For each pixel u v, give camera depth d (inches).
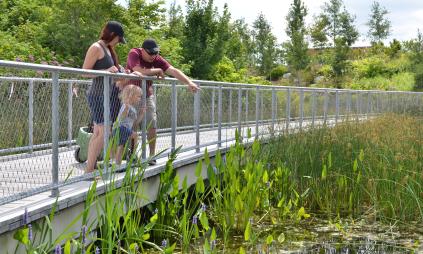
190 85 278.7
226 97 366.9
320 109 548.1
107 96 218.7
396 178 293.0
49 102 188.4
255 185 268.5
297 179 323.9
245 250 233.9
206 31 950.4
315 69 1776.6
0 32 663.8
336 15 2076.8
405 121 429.4
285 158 330.3
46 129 187.9
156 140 270.5
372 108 699.4
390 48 2113.7
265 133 365.7
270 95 434.6
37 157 182.2
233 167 273.3
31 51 634.8
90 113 220.2
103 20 677.3
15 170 170.7
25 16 820.6
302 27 1951.3
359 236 261.6
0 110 171.5
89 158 214.5
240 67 1270.9
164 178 245.1
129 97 234.5
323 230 271.1
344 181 319.0
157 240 237.1
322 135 362.3
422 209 287.3
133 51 269.0
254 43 2021.4
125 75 229.3
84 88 220.4
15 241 160.9
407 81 1702.8
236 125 385.7
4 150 172.6
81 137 211.5
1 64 152.6
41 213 168.7
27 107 181.9
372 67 1876.2
